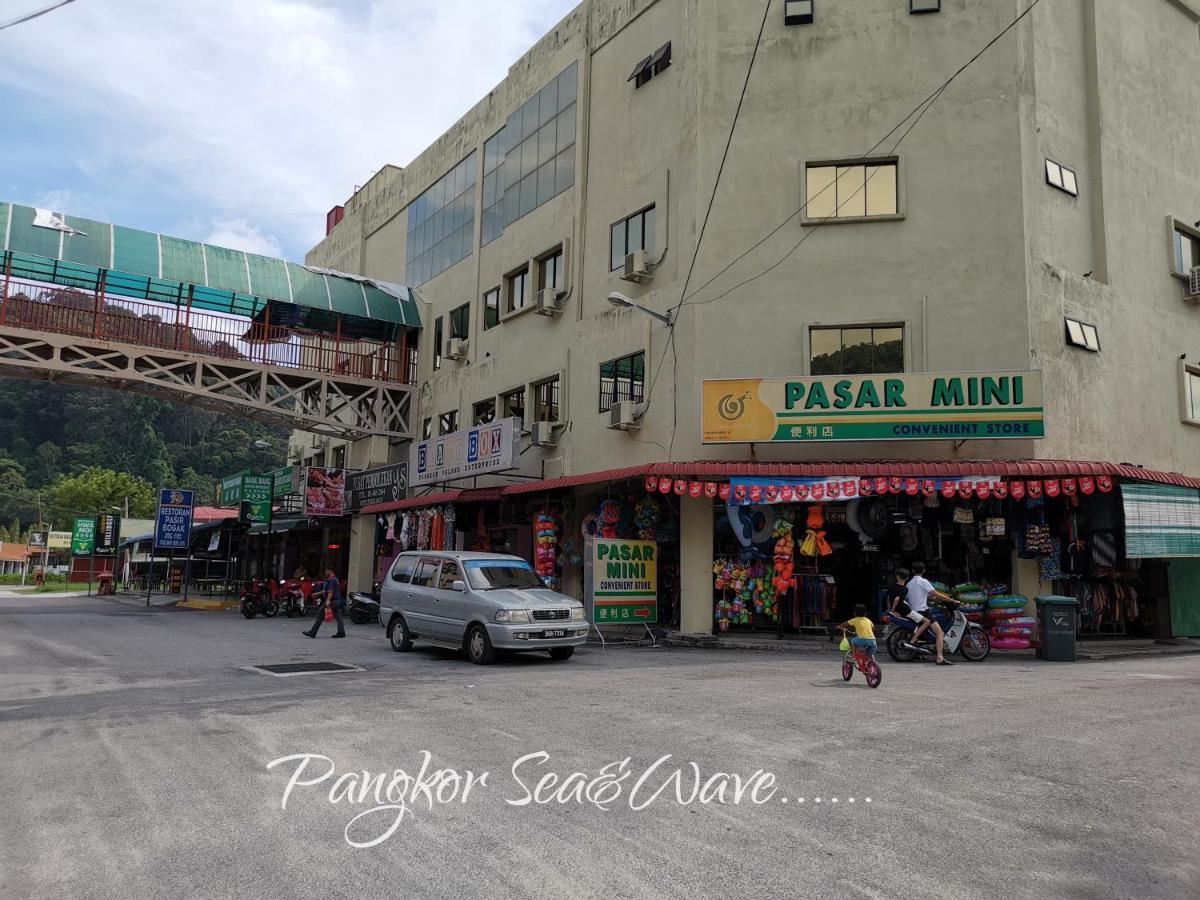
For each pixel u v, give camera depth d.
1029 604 15.67
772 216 17.41
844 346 16.88
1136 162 19.62
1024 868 4.20
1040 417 15.15
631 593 16.89
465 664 12.83
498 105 26.09
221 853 4.38
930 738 7.01
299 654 14.17
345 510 28.20
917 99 17.16
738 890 3.90
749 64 18.02
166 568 45.22
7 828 4.78
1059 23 18.62
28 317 22.61
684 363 17.66
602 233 20.94
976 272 16.44
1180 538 15.76
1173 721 7.81
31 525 88.56
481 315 25.69
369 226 34.41
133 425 100.12
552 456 21.53
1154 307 19.25
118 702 8.94
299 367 26.64
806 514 16.64
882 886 3.96
